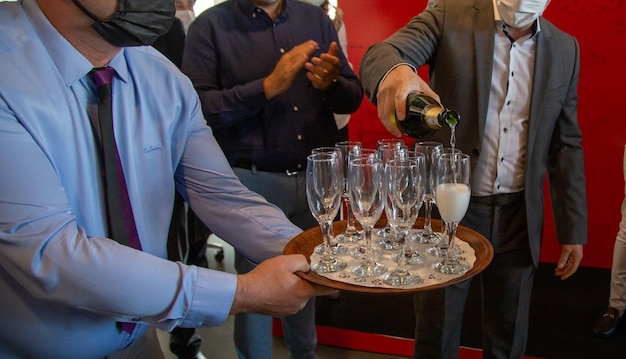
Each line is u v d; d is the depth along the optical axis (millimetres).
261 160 2160
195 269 994
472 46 1752
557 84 1762
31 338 1016
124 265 918
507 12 1646
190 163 1309
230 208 1332
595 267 3422
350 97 2227
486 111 1755
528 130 1768
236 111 2037
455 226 1352
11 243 880
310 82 2189
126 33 980
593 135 3217
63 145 1001
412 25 1852
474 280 3123
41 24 978
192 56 2162
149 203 1192
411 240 1461
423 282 1151
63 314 1013
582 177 1929
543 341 2693
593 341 2684
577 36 3098
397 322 2844
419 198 1353
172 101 1210
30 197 891
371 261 1243
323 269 1201
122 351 1229
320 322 2871
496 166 1844
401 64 1570
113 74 1088
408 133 1529
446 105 1831
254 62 2154
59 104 992
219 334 2891
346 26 3461
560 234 1996
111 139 1068
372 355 2682
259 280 1050
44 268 886
